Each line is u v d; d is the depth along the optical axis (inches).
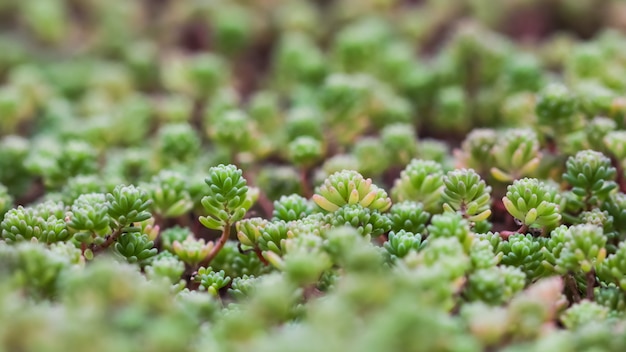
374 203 10.5
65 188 11.7
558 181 11.7
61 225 10.4
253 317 9.1
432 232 9.9
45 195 12.2
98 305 9.1
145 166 12.4
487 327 9.0
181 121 14.1
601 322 9.5
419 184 11.0
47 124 14.1
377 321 8.8
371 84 14.0
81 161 12.1
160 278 10.0
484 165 11.7
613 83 13.6
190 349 9.1
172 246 10.9
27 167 12.4
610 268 9.9
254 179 12.3
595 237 9.9
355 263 9.3
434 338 8.7
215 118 13.8
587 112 12.4
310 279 9.6
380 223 10.4
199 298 9.7
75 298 9.1
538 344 9.0
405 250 10.0
